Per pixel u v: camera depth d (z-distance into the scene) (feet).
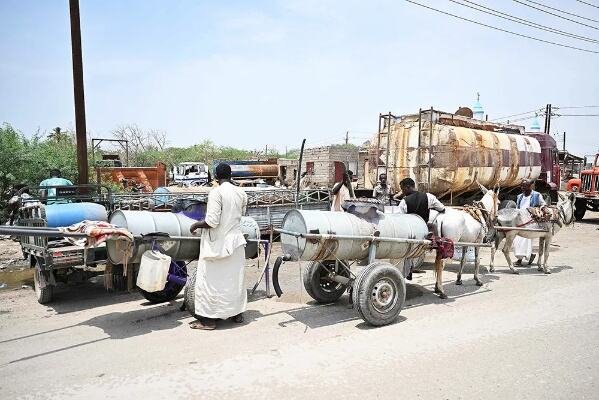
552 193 58.59
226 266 18.81
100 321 20.15
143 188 68.59
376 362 15.53
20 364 15.43
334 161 88.07
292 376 14.46
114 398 13.08
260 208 40.27
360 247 19.80
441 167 40.29
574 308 21.97
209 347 16.92
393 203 39.09
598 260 35.04
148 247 19.57
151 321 20.13
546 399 12.97
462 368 15.03
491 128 49.85
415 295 24.56
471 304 22.72
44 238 21.39
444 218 25.25
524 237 29.99
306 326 19.36
